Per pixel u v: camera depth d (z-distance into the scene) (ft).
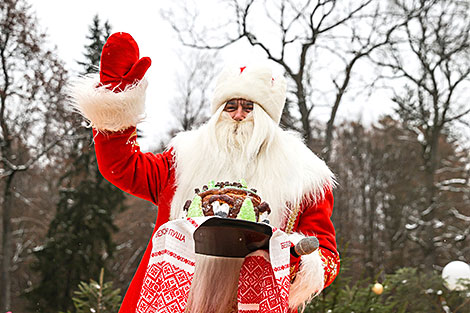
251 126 9.21
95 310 21.03
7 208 76.38
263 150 9.11
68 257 78.23
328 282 8.24
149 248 8.90
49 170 86.74
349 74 60.80
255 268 7.55
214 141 9.02
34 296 77.25
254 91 9.33
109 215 81.97
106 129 7.99
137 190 8.83
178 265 7.11
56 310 76.95
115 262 98.58
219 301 7.70
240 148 9.07
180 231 7.25
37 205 97.35
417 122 78.02
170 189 9.06
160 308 6.99
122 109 7.80
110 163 8.33
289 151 9.09
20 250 94.84
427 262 77.82
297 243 7.40
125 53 8.03
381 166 104.37
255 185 8.78
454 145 96.94
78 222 79.51
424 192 84.43
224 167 8.91
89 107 7.73
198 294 7.64
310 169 9.11
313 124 67.15
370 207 103.55
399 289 26.27
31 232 100.22
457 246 91.86
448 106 74.08
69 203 81.41
